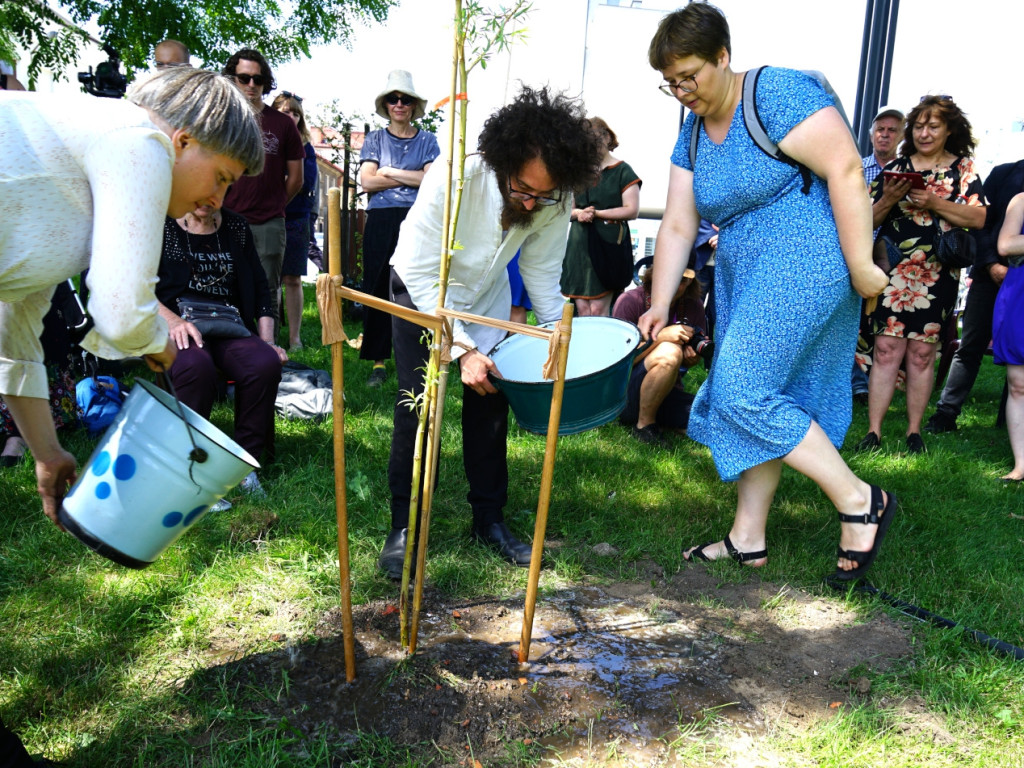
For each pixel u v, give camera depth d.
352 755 1.96
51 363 3.89
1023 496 3.91
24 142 1.48
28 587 2.60
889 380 4.63
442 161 2.44
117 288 1.52
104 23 6.38
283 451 3.99
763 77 2.61
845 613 2.71
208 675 2.21
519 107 2.21
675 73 2.62
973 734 2.09
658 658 2.41
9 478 3.37
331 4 7.90
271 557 2.86
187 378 3.36
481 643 2.44
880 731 2.09
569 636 2.52
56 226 1.52
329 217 1.85
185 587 2.64
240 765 1.90
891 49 7.38
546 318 3.02
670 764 1.98
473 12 1.83
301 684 2.20
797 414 2.72
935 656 2.40
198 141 1.64
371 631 2.47
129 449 1.85
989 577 2.96
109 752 1.92
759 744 2.05
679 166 2.97
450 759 1.97
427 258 2.54
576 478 3.81
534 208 2.39
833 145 2.51
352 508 3.33
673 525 3.38
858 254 2.59
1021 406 4.20
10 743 1.69
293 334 6.57
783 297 2.65
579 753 2.00
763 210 2.68
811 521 3.44
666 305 3.01
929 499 3.79
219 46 7.36
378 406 4.86
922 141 4.49
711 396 2.88
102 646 2.31
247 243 3.97
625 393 2.59
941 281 4.48
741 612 2.71
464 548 3.06
